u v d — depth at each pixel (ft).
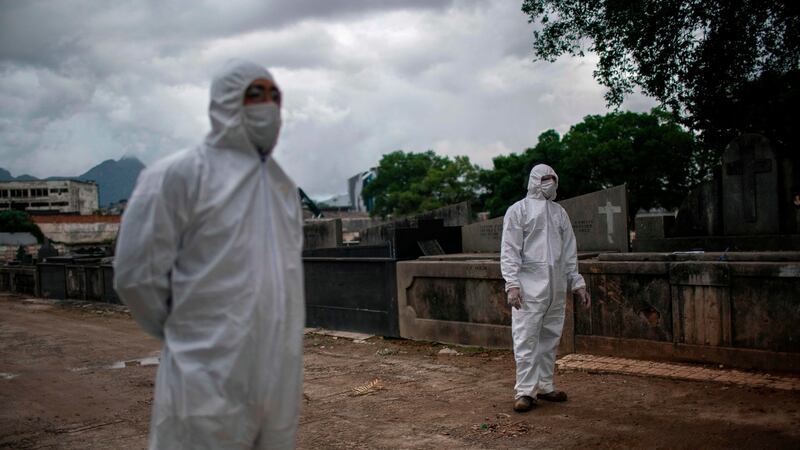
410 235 34.60
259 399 7.70
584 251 34.63
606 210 33.94
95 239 180.96
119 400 22.29
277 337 7.82
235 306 7.61
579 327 25.11
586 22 45.60
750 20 40.83
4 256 151.64
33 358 31.86
